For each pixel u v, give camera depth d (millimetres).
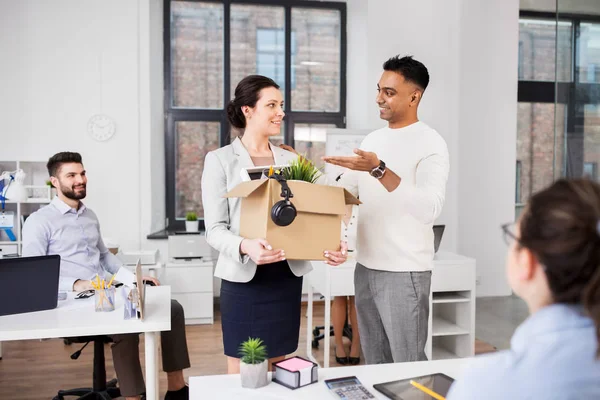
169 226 5949
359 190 2152
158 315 2268
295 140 6176
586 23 3314
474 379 813
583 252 721
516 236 805
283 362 1551
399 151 2051
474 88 5754
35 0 5207
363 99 6176
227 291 2146
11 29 5180
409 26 5656
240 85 2170
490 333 4652
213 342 4445
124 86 5391
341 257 1873
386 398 1382
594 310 743
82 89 5316
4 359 4004
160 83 5836
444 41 5676
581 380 731
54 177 3033
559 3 3561
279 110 2141
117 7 5359
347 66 6219
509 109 5840
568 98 3492
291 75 6148
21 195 4793
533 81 6469
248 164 2127
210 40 5969
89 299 2557
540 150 6582
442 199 1935
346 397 1382
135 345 2766
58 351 4195
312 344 4301
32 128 5242
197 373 3693
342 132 5195
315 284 3850
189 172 5988
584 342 743
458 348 3883
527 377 754
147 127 5453
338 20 6203
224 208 2111
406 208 1886
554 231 734
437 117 5676
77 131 5320
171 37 5895
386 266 2037
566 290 759
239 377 1558
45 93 5250
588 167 3291
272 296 2113
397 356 2061
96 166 5371
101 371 3045
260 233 1793
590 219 716
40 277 2338
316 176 1982
